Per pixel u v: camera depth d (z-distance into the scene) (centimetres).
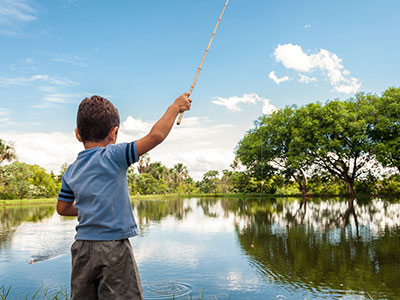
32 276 709
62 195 146
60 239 1162
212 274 714
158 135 134
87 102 145
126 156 134
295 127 3712
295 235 1191
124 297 131
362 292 604
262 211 2197
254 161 4156
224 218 1812
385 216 1736
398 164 3047
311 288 627
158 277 696
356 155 3506
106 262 130
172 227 1449
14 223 1698
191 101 148
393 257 846
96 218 132
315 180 4047
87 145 146
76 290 135
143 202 4256
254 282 664
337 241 1066
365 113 3256
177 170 10419
